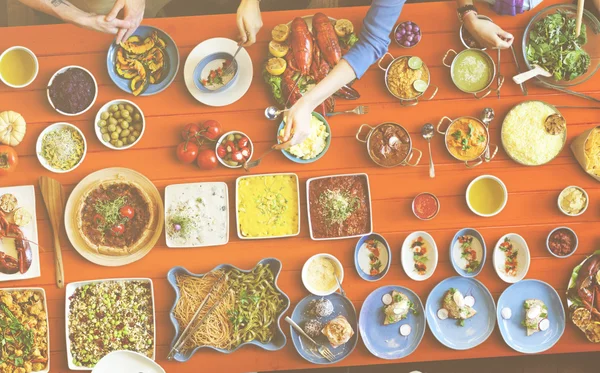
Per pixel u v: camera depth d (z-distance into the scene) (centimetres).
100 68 214
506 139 213
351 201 212
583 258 214
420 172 215
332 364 210
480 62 216
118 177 211
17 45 213
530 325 211
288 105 211
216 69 213
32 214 211
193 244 211
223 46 215
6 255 210
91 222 209
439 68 217
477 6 219
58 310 210
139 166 213
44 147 210
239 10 203
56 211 210
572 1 219
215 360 209
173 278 209
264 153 214
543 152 212
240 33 209
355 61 177
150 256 211
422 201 213
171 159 213
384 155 211
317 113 213
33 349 207
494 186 214
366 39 178
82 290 210
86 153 212
